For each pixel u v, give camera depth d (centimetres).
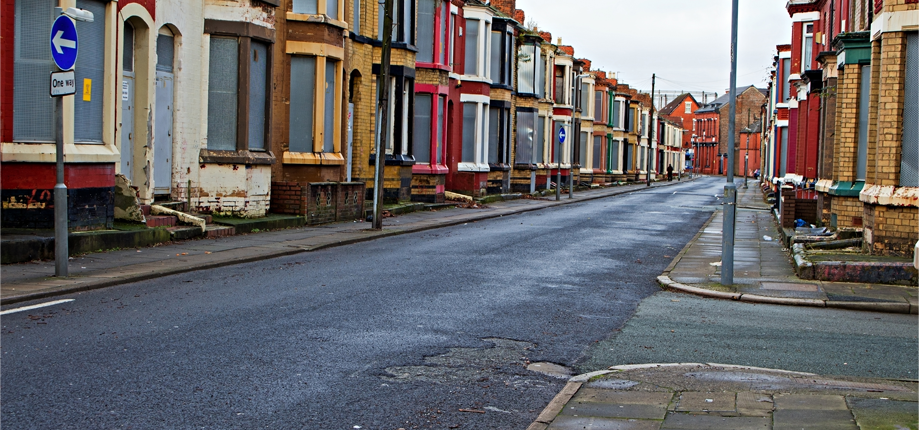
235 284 1130
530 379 704
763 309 1102
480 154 3569
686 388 657
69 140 1330
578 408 600
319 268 1329
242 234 1777
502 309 1016
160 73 1669
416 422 575
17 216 1302
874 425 538
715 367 739
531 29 4606
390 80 2723
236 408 586
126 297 995
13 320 835
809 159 2723
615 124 7369
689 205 3759
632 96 8000
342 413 587
